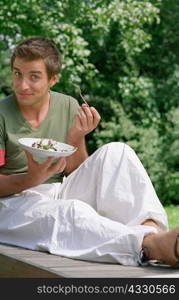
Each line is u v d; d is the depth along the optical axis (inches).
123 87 335.3
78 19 305.4
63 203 93.3
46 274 79.4
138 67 353.7
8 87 342.6
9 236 100.7
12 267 88.2
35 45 101.7
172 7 363.6
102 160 97.8
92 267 81.1
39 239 94.6
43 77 102.7
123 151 96.6
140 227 84.3
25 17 289.7
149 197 91.2
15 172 107.0
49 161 93.0
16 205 100.3
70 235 89.3
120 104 343.0
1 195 102.9
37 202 97.9
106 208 94.1
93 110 106.8
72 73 297.1
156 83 361.1
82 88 351.6
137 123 350.3
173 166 345.7
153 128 344.5
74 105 112.1
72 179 103.8
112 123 331.6
